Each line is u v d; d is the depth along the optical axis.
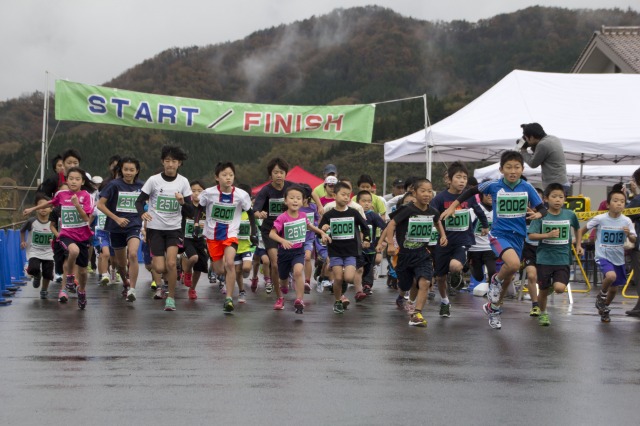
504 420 4.19
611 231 9.07
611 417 4.30
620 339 7.38
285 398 4.61
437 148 15.59
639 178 9.32
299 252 9.23
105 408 4.31
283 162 10.41
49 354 6.02
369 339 7.10
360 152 36.72
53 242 10.17
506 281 8.06
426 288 8.24
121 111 16.00
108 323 7.95
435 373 5.46
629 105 15.13
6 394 4.63
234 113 16.39
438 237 9.20
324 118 16.62
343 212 9.38
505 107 15.00
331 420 4.13
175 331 7.38
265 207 10.41
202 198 9.25
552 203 8.75
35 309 9.25
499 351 6.51
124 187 9.98
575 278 16.41
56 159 11.47
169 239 9.25
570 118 14.67
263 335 7.21
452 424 4.09
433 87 83.75
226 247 9.14
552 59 88.31
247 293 12.28
